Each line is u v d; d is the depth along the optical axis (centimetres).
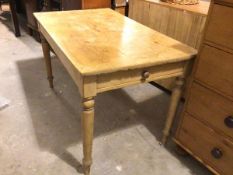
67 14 148
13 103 163
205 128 110
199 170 125
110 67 87
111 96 179
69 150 130
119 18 147
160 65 102
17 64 213
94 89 90
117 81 94
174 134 143
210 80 100
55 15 145
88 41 110
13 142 132
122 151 132
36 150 128
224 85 96
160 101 178
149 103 175
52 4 225
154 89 192
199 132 113
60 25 129
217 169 111
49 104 165
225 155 105
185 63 109
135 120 157
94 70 85
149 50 105
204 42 98
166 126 131
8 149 127
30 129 142
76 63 89
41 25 132
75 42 108
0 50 236
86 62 90
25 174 115
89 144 105
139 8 179
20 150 127
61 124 148
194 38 152
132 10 184
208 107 105
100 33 121
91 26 130
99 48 104
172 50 107
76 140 136
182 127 122
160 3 164
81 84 87
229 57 91
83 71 83
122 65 90
